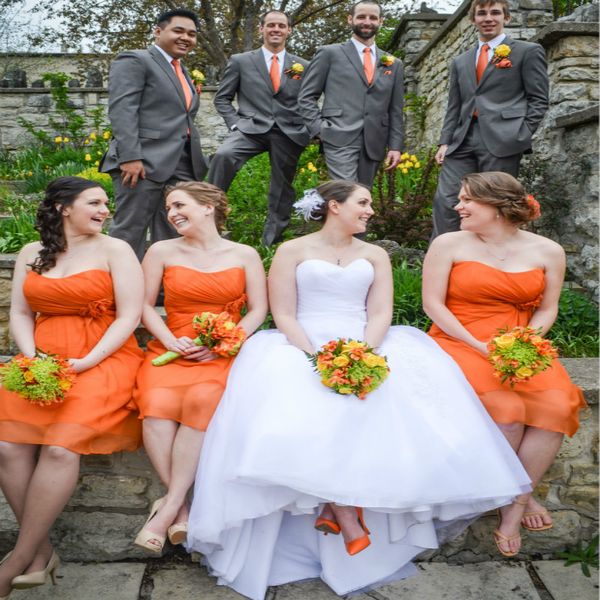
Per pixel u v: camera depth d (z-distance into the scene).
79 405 2.70
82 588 2.78
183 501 2.72
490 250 3.09
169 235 4.34
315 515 2.86
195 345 2.92
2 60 15.07
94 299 2.93
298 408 2.54
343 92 4.94
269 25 5.27
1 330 3.92
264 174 7.42
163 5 13.59
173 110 4.12
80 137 10.57
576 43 5.34
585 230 4.96
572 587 2.81
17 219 5.14
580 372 3.35
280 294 3.13
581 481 3.11
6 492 2.71
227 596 2.72
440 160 4.83
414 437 2.57
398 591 2.77
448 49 8.71
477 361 2.94
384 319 3.08
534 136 5.79
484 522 2.99
